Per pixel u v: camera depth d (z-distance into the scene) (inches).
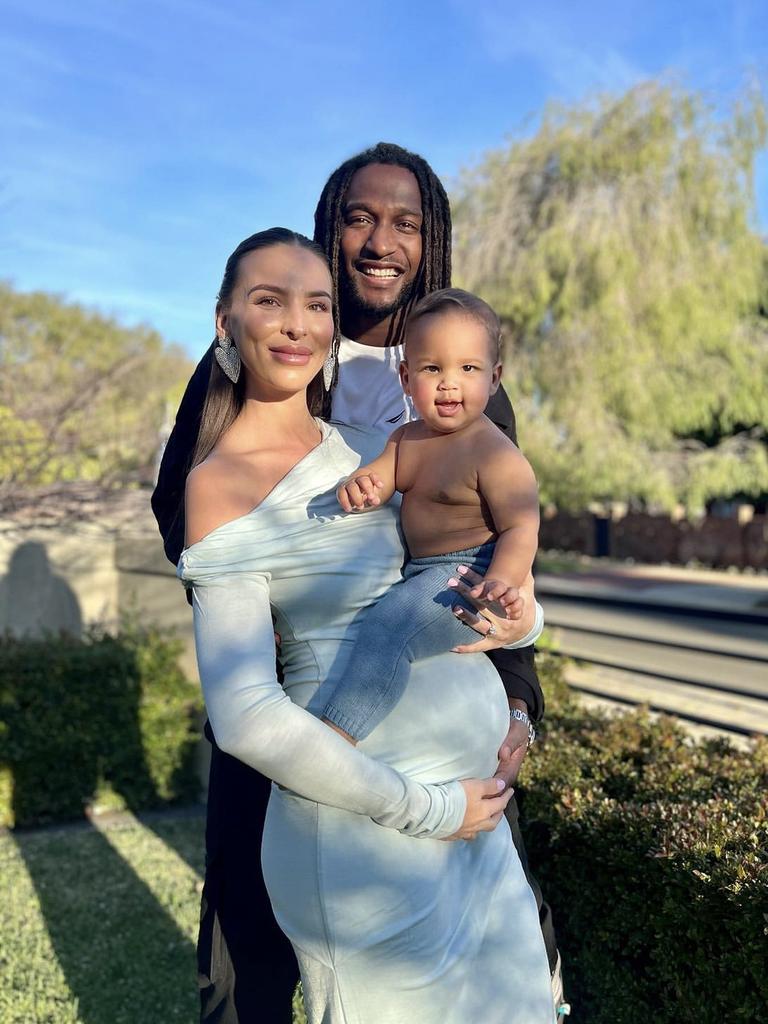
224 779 83.7
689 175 660.1
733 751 124.9
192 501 65.2
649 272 653.3
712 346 752.3
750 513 974.4
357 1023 62.7
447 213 89.8
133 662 224.8
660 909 93.2
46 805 215.9
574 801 103.7
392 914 61.8
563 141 661.9
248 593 62.5
